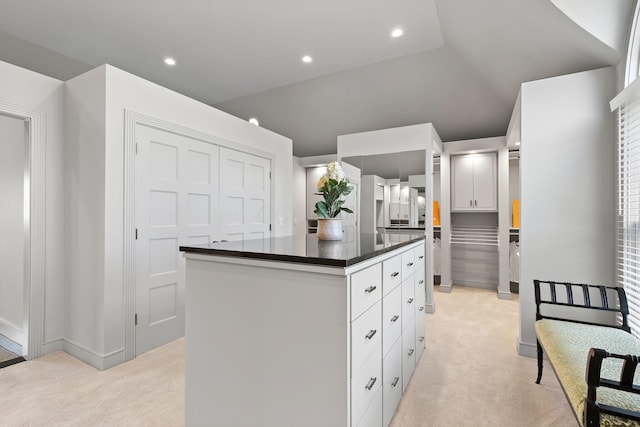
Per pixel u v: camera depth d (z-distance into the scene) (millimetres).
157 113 2559
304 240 1934
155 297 2564
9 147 2736
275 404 1258
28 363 2273
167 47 3414
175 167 2736
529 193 2408
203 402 1432
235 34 3172
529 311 2432
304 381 1197
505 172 4305
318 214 1929
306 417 1193
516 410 1754
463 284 5102
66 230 2473
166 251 2656
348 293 1130
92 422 1630
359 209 4078
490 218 4887
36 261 2340
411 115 4520
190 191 2871
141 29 3074
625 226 2021
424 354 2498
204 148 3023
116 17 2883
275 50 3475
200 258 1449
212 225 3096
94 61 3654
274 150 4023
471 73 3627
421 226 3723
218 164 3184
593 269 2236
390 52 3512
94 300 2258
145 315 2484
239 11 2809
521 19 2287
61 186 2469
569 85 2289
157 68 3885
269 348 1272
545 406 1788
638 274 1853
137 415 1688
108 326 2223
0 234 2848
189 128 2836
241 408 1337
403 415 1711
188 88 4484
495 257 4863
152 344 2535
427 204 3678
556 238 2332
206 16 2883
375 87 4191
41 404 1784
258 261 1284
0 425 1605
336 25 3033
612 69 2178
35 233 2326
